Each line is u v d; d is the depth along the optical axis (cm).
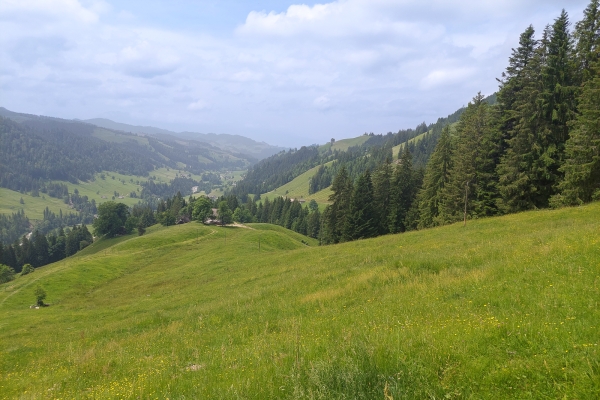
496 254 1681
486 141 4347
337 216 7369
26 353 1891
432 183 5506
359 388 529
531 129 3800
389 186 6769
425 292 1282
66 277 6228
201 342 1317
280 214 16088
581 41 3503
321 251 4109
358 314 1172
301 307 1566
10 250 13325
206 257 7206
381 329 870
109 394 787
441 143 5378
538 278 1077
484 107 4497
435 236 3225
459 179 4569
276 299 1903
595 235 1455
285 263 3900
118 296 4794
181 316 2102
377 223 6638
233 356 944
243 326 1459
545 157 3609
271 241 8975
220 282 3762
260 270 3897
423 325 853
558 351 572
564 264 1160
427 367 577
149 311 2886
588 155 3008
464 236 2816
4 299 5244
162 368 984
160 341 1498
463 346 641
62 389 977
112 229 14275
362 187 6438
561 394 464
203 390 676
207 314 1944
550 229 2167
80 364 1221
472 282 1237
